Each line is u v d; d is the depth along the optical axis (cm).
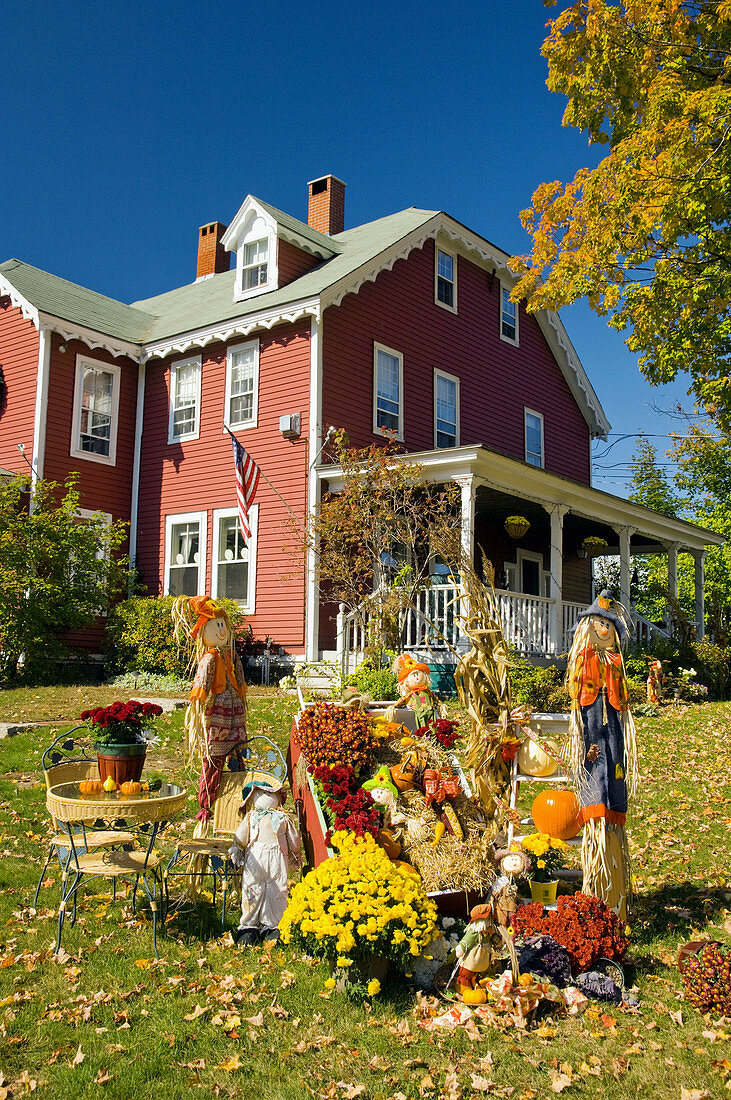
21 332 1781
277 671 1551
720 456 2814
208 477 1736
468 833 494
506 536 2066
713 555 3022
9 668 1508
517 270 1330
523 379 2245
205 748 548
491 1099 340
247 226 1822
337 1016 401
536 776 516
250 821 497
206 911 531
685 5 1080
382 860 438
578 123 1192
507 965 439
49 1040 372
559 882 516
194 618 568
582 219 1218
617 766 501
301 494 1564
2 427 1792
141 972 439
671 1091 347
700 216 1075
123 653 1652
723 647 1852
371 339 1725
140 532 1850
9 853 604
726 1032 394
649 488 3266
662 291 1158
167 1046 370
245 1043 374
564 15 1118
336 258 1819
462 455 1327
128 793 497
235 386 1712
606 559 3269
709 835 716
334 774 515
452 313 1989
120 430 1862
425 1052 372
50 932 484
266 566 1603
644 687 1491
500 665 513
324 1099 336
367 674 1151
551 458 2344
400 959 412
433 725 568
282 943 474
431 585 1350
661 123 1071
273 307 1602
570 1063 367
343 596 1382
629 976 452
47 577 1562
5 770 821
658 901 564
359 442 1661
